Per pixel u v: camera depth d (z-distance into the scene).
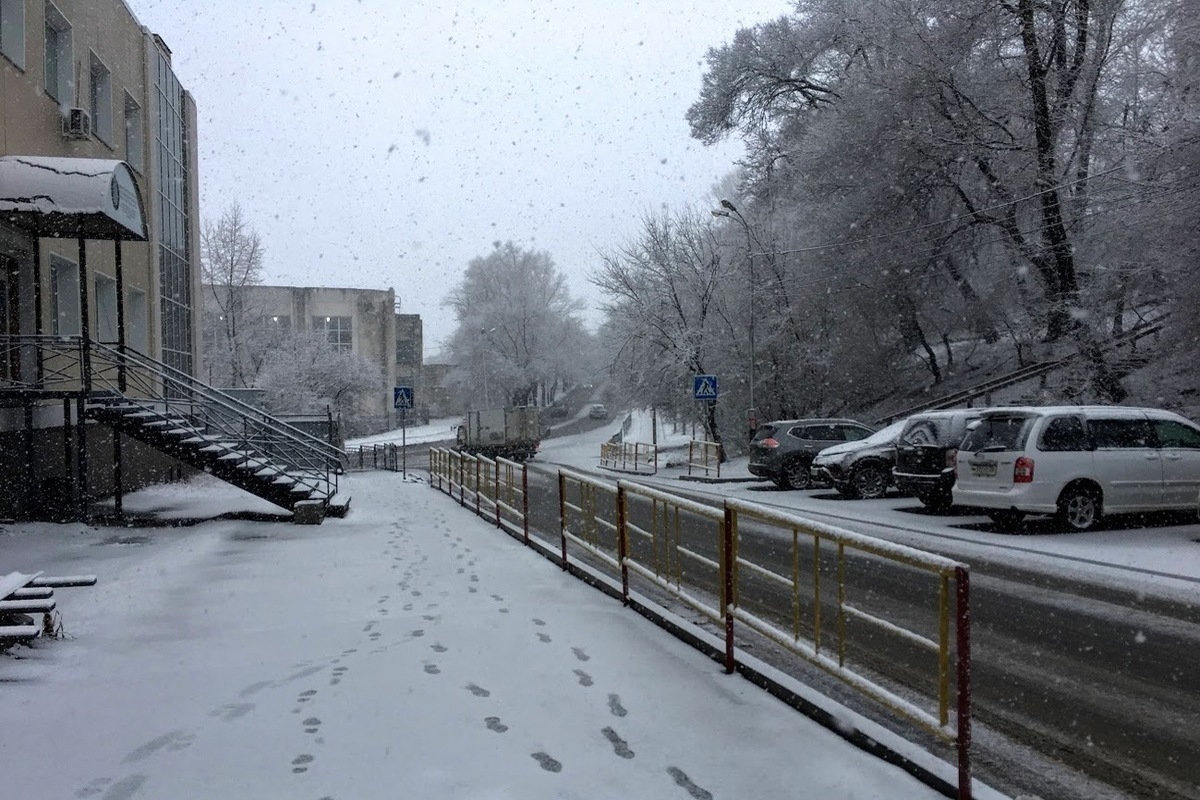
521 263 76.00
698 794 3.88
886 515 15.30
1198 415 19.00
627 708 4.99
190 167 29.11
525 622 7.11
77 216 14.17
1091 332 21.66
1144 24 21.14
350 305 70.75
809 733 4.61
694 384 27.81
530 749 4.39
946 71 24.14
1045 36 23.91
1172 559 10.13
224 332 53.09
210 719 4.93
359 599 8.24
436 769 4.16
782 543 11.47
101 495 18.62
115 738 4.65
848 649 6.64
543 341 75.38
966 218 26.25
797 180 32.59
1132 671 6.11
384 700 5.18
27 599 6.68
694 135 37.97
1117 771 4.45
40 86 15.96
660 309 35.59
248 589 8.82
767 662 6.35
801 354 32.16
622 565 7.90
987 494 12.63
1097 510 12.60
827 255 29.12
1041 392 22.89
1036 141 24.28
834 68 34.91
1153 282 20.80
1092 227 21.88
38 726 4.84
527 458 47.06
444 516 16.11
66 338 14.66
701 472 29.55
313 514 14.63
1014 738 4.89
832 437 21.77
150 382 22.78
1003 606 8.08
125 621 7.43
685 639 6.48
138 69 22.73
